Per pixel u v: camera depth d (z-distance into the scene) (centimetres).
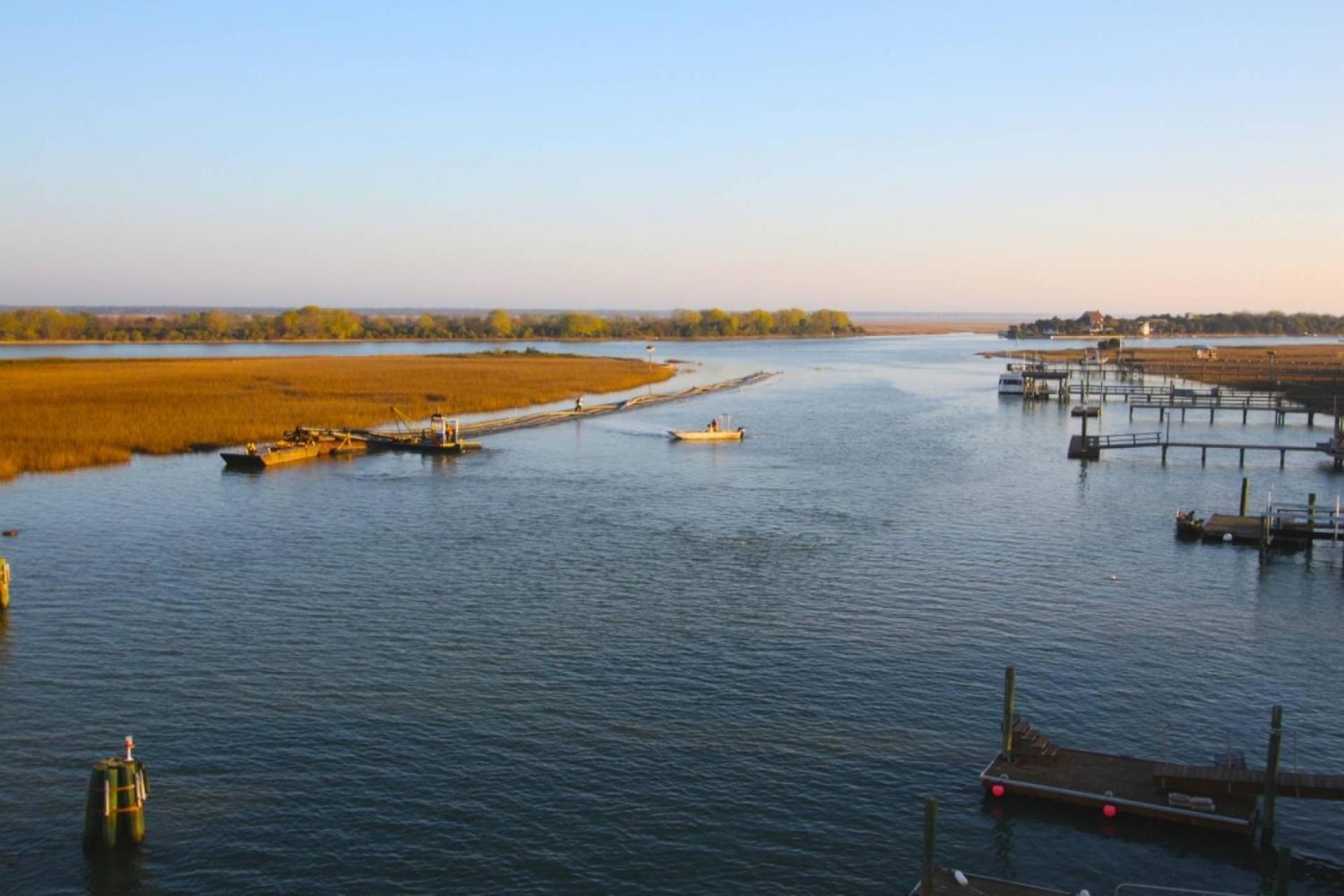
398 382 15150
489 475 7800
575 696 3509
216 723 3284
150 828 2691
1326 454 8794
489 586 4738
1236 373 17400
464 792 2884
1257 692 3625
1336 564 5278
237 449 8719
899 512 6425
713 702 3472
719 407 13138
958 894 2411
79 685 3566
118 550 5338
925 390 16150
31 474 7569
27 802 2811
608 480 7556
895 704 3478
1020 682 3662
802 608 4447
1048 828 2758
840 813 2811
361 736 3200
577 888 2477
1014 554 5391
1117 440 9681
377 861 2567
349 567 5044
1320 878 2567
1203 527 5762
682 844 2658
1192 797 2772
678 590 4691
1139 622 4322
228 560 5159
